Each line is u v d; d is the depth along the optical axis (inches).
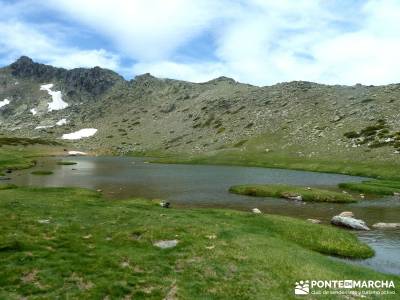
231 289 812.0
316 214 1937.7
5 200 1632.6
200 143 7342.5
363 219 1820.9
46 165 5142.7
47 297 717.9
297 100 7677.2
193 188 2864.2
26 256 911.0
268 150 5561.0
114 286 780.0
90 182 3203.7
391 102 5836.6
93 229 1204.5
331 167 4185.5
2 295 716.0
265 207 2122.3
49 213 1400.1
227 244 1122.0
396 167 3695.9
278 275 908.0
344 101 6712.6
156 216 1469.0
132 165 5378.9
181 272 887.7
